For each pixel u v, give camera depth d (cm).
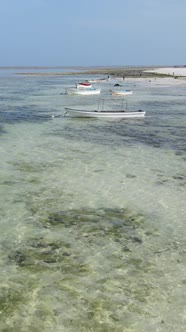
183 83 8000
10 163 1852
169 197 1429
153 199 1405
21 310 781
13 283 873
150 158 1991
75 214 1263
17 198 1396
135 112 3259
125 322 749
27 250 1027
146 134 2652
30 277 899
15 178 1620
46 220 1216
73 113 3272
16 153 2056
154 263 970
